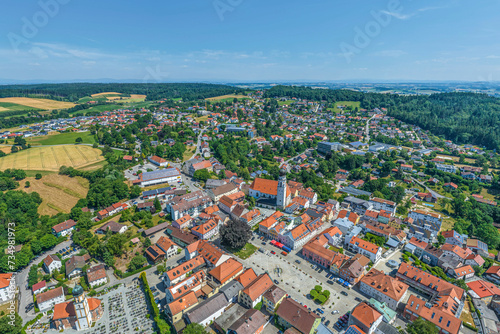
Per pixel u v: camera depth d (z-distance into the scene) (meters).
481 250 185.88
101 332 121.31
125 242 182.12
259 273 156.62
